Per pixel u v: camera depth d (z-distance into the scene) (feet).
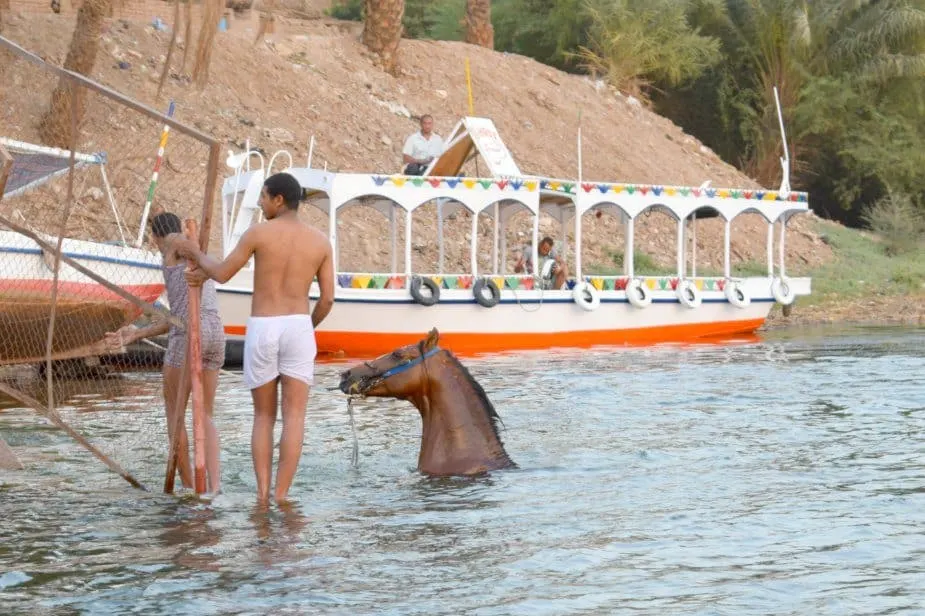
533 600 24.75
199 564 27.61
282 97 122.21
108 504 34.24
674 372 69.10
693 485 36.22
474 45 157.07
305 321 35.60
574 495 34.91
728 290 97.09
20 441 44.60
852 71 172.76
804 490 35.37
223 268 35.37
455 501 34.27
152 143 59.26
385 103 132.05
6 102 45.85
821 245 143.54
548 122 143.95
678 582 25.98
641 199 93.30
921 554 28.12
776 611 23.89
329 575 26.71
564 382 63.87
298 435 35.19
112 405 50.78
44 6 118.93
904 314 115.24
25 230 37.11
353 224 109.09
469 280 85.56
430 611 24.07
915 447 42.70
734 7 177.68
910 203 170.50
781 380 64.54
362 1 164.14
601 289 91.30
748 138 175.32
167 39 119.96
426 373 38.83
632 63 165.27
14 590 25.70
